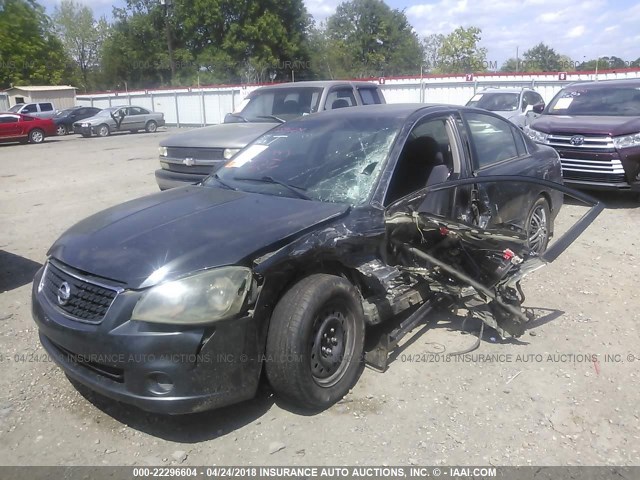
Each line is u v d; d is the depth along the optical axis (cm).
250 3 4659
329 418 329
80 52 6425
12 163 1609
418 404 341
